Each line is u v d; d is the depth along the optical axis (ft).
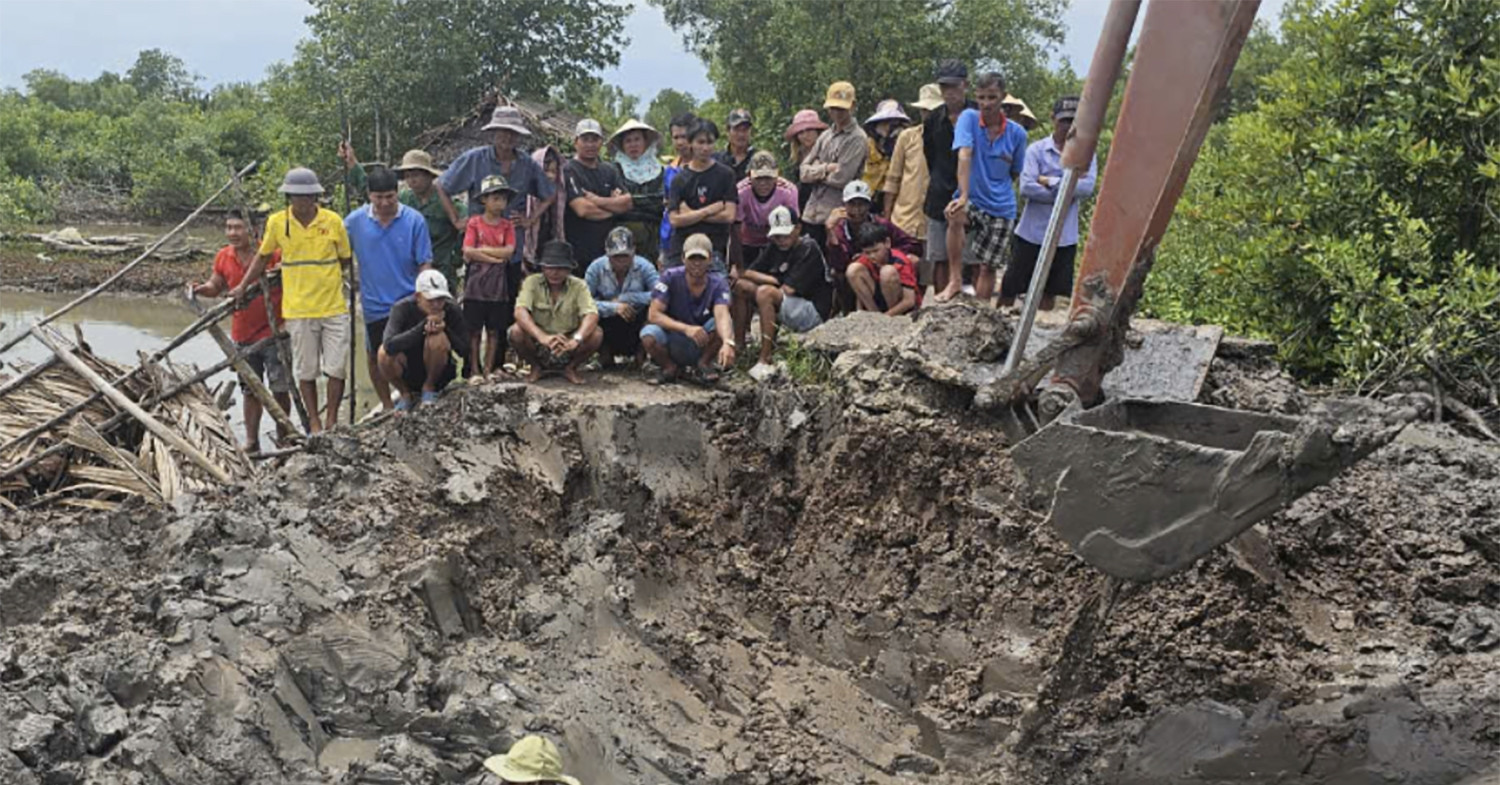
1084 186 33.81
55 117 163.63
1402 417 18.67
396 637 24.08
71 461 31.40
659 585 28.43
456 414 30.09
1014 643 25.88
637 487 30.19
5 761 19.52
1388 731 21.68
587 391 33.27
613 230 35.76
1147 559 20.26
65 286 82.69
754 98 86.79
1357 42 39.73
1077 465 20.77
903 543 28.12
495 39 95.76
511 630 25.76
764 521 30.35
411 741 22.58
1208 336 31.30
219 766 20.93
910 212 37.96
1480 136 37.29
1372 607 25.63
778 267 36.01
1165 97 21.06
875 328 32.86
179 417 32.09
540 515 28.58
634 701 24.85
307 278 33.94
